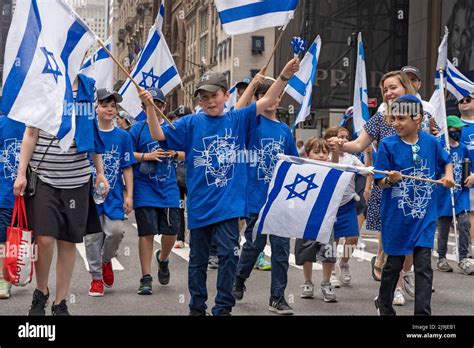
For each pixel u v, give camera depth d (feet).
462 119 34.81
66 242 19.43
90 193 19.83
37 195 18.62
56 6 18.84
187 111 40.52
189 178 19.43
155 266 32.81
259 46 127.34
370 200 27.22
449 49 85.87
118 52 300.61
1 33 120.88
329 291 25.55
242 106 21.72
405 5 105.81
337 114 107.96
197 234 19.43
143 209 26.27
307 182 20.71
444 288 28.58
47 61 18.38
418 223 19.71
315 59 34.99
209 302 24.53
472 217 34.65
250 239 24.64
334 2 108.58
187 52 189.06
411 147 20.22
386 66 106.42
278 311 22.86
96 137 19.58
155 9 235.20
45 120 18.07
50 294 25.34
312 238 20.68
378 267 29.68
